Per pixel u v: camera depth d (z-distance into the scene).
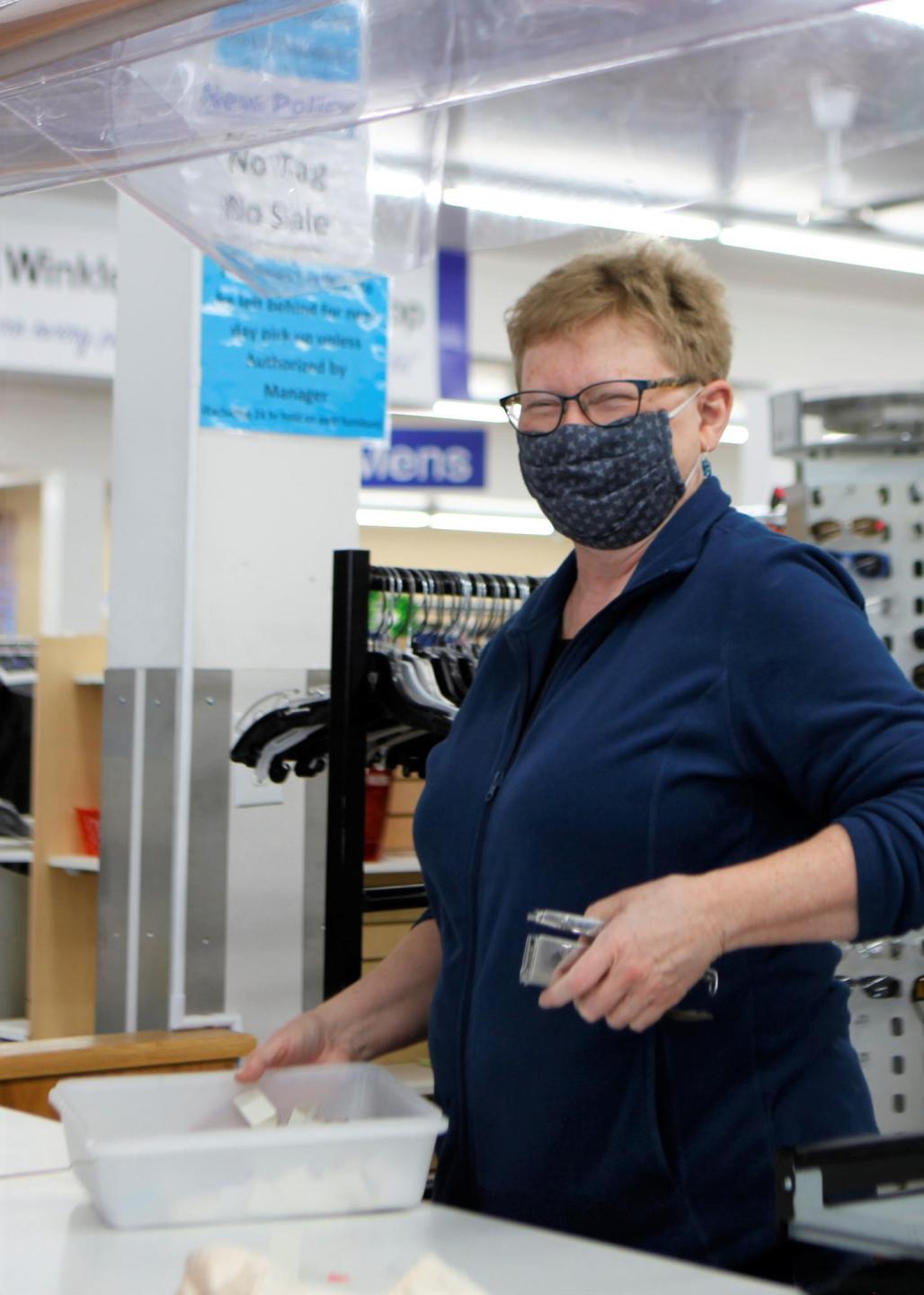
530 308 1.67
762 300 10.86
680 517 1.62
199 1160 1.39
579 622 1.70
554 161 1.77
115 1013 3.58
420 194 1.79
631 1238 1.49
